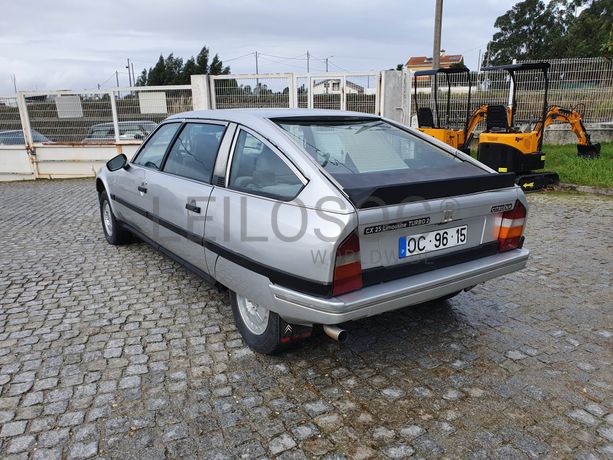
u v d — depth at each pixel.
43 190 10.85
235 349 3.27
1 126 12.84
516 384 2.84
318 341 3.37
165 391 2.78
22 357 3.17
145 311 3.89
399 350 3.25
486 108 10.38
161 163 4.17
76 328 3.60
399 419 2.53
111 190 5.22
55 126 12.85
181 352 3.23
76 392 2.77
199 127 3.80
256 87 12.48
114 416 2.56
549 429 2.45
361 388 2.81
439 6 14.24
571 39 47.22
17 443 2.35
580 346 3.28
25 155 12.92
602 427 2.46
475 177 2.94
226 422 2.51
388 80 12.09
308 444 2.35
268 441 2.37
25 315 3.83
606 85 12.31
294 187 2.70
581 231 6.16
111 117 12.73
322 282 2.44
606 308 3.88
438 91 13.80
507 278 4.55
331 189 2.53
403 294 2.61
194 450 2.31
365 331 3.53
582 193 8.80
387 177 2.91
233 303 3.30
